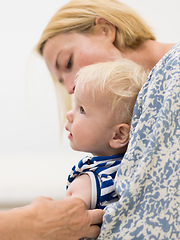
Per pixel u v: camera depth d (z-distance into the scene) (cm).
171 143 68
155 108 72
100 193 80
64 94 182
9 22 295
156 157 67
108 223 66
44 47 134
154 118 72
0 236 62
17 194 252
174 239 64
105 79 89
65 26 126
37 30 296
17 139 289
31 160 285
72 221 70
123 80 90
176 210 65
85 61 126
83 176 85
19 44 296
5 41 294
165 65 76
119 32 125
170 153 67
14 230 64
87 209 79
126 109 88
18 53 294
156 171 66
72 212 70
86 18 125
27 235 64
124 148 91
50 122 289
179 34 277
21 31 298
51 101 284
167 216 65
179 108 70
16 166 273
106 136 89
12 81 291
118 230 66
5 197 249
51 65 136
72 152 289
